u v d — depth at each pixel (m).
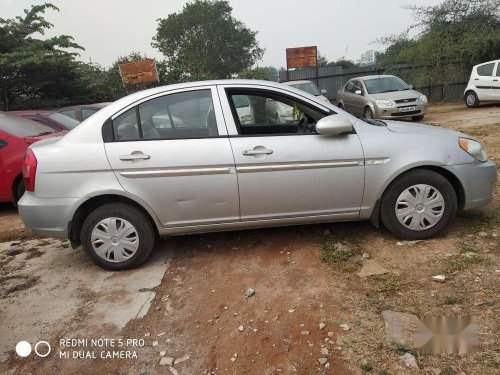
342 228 4.36
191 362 2.66
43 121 7.88
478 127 10.29
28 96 17.52
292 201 3.80
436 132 4.05
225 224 3.85
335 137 3.77
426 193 3.84
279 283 3.44
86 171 3.66
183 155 3.66
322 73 21.31
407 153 3.78
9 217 5.96
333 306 3.05
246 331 2.89
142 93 3.82
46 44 16.52
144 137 3.73
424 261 3.56
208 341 2.84
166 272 3.82
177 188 3.70
